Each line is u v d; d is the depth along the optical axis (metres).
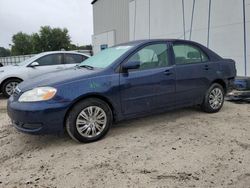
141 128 4.80
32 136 4.62
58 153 3.88
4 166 3.57
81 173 3.29
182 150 3.82
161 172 3.24
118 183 3.03
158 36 14.60
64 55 9.02
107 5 25.73
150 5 15.30
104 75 4.23
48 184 3.08
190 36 11.77
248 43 8.81
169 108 4.97
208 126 4.82
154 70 4.67
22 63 8.94
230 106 6.30
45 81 4.12
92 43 31.16
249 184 2.95
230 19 9.48
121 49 4.80
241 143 4.02
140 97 4.54
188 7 11.81
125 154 3.75
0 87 8.43
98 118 4.23
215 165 3.37
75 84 4.01
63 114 3.92
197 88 5.30
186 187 2.91
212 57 5.60
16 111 3.92
